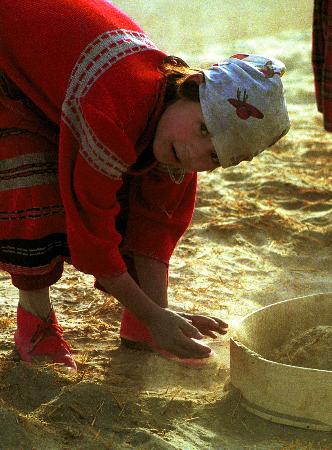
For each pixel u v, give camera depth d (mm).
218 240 4809
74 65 2822
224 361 3436
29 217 3082
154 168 3188
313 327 3311
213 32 11234
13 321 3783
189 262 4516
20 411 2955
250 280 4348
